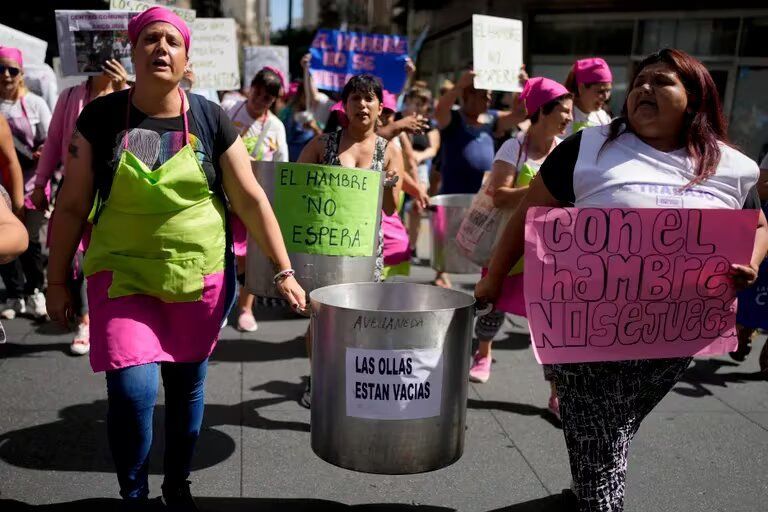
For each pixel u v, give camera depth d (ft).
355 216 10.62
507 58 19.16
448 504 9.87
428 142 28.37
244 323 17.46
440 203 17.29
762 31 39.63
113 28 14.01
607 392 7.98
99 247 7.81
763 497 10.39
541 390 14.29
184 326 8.07
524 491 10.31
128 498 7.80
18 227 6.81
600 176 7.50
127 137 7.66
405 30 70.13
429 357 7.79
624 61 43.37
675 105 7.30
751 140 40.70
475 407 13.34
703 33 41.24
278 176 10.50
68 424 11.86
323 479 10.41
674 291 7.76
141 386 7.63
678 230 7.50
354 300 9.21
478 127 20.18
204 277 7.98
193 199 7.81
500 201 12.46
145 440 7.84
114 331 7.61
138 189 7.49
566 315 7.68
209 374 14.47
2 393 13.07
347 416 7.93
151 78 7.54
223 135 8.06
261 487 10.09
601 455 7.91
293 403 13.12
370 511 9.58
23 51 21.76
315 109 23.59
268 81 17.28
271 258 8.59
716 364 16.31
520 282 11.23
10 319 17.61
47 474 10.22
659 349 7.93
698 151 7.52
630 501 10.15
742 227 7.57
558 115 12.32
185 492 8.94
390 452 7.91
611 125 7.73
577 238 7.49
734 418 13.24
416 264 26.08
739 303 15.07
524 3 44.45
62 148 14.93
